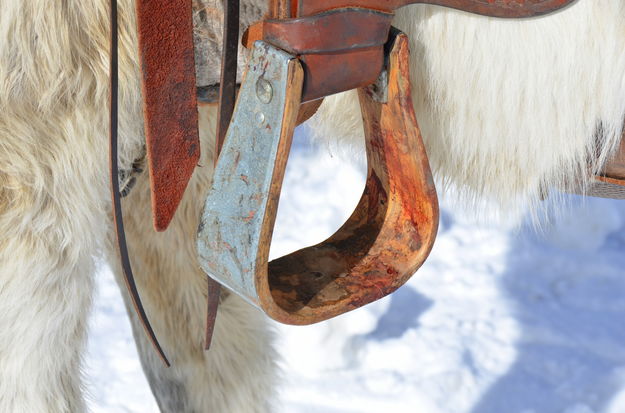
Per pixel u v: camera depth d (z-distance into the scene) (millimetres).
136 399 2322
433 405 2289
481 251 2939
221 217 965
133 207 1543
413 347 2475
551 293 2744
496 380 2377
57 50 1031
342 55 970
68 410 1256
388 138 1048
